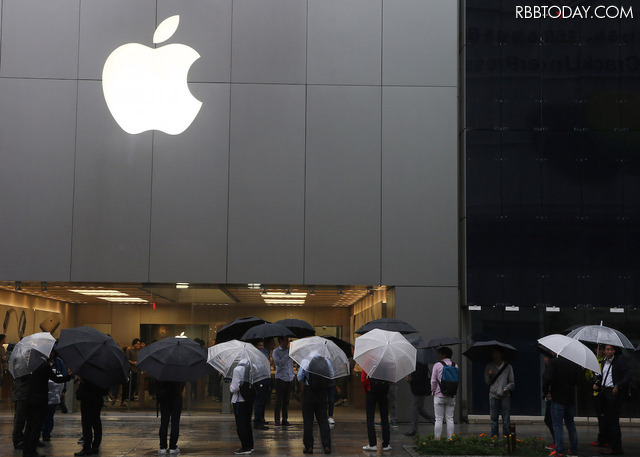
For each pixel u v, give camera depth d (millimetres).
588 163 18516
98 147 18188
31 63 18281
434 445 12539
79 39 18422
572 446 12242
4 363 17984
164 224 18078
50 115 18203
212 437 14703
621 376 13195
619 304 18094
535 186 18453
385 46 18734
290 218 18219
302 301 18438
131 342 18281
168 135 18312
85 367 11289
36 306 18359
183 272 18000
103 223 18000
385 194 18359
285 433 15414
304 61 18609
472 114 18672
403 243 18266
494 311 18172
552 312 18156
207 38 18594
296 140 18406
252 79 18516
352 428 16625
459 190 18938
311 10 18766
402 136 18531
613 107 18656
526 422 17859
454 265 18250
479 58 18828
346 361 12555
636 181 18453
